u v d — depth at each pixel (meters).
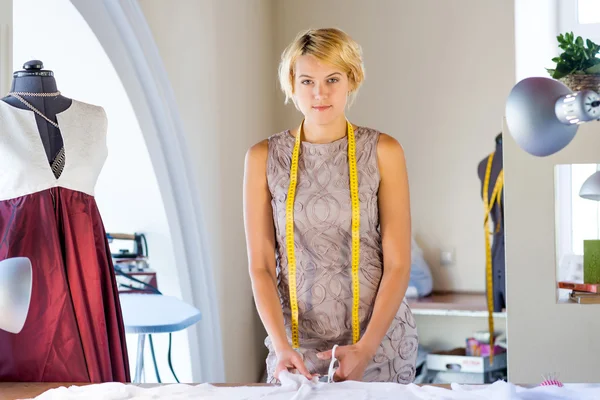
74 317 2.03
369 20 5.14
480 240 4.99
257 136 4.84
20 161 2.03
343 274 1.99
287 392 1.67
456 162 5.03
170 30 3.31
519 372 2.36
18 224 2.00
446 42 5.04
